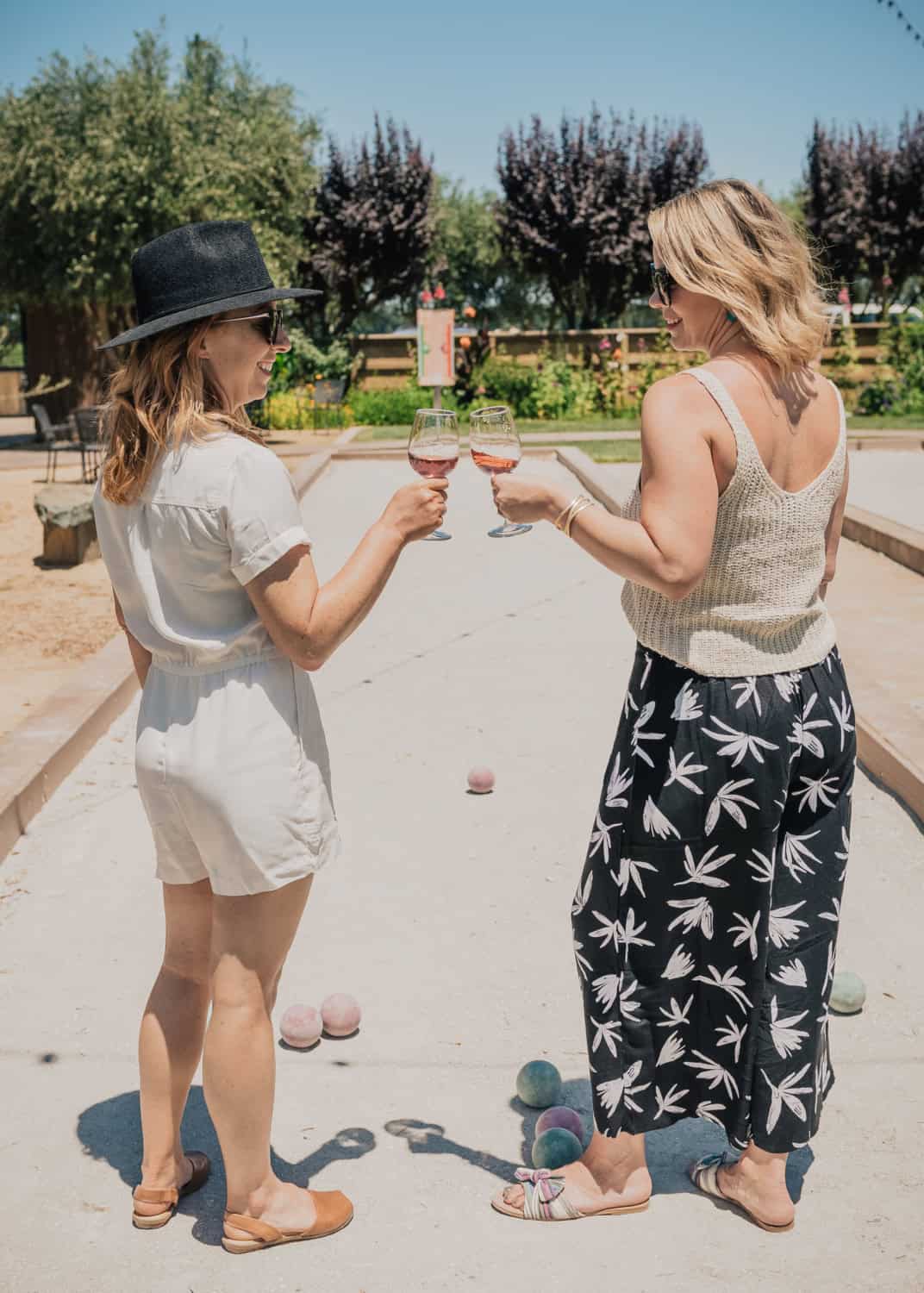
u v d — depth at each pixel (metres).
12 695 6.20
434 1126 2.80
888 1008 3.25
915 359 24.14
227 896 2.24
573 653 6.77
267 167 21.36
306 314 29.12
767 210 2.22
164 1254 2.38
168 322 2.09
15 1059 3.03
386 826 4.48
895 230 29.81
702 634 2.26
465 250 37.66
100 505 2.25
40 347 21.70
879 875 4.02
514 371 24.25
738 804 2.25
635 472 13.95
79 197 18.92
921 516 11.03
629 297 30.27
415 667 6.54
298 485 13.05
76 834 4.41
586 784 4.87
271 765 2.21
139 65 19.80
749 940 2.31
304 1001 3.31
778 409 2.20
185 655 2.21
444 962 3.52
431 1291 2.26
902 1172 2.59
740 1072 2.36
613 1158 2.47
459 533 10.56
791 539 2.22
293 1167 2.64
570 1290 2.26
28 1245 2.40
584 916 2.43
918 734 4.89
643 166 29.52
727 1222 2.46
